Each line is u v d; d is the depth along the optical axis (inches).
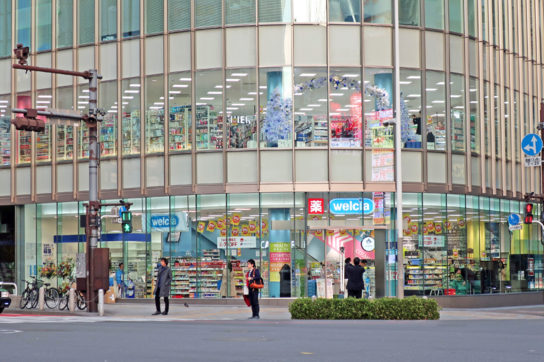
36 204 1697.8
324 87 1489.9
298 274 1480.1
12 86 1684.3
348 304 1000.9
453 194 1578.5
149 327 837.8
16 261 1711.4
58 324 901.8
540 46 1878.7
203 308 1359.5
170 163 1521.9
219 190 1486.2
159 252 1547.7
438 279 1540.4
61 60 1636.3
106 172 1577.3
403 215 1519.4
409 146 1507.1
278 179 1476.4
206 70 1507.1
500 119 1690.5
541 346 599.5
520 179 1759.4
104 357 530.9
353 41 1502.2
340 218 1489.9
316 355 541.3
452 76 1567.4
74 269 1638.8
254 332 749.9
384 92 1504.7
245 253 1493.6
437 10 1557.6
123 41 1578.5
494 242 1678.2
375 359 514.0
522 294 1716.3
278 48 1489.9
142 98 1551.4
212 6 1509.6
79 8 1626.5
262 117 1485.0
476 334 722.8
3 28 1702.8
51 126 1651.1
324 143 1482.5
